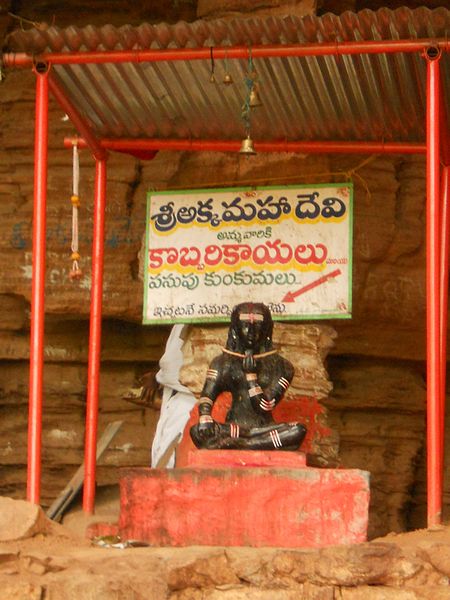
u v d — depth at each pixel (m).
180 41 12.78
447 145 14.22
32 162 17.12
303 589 10.25
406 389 17.03
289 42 12.66
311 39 12.61
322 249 14.39
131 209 16.78
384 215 16.19
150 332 17.33
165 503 11.56
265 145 14.69
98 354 14.08
